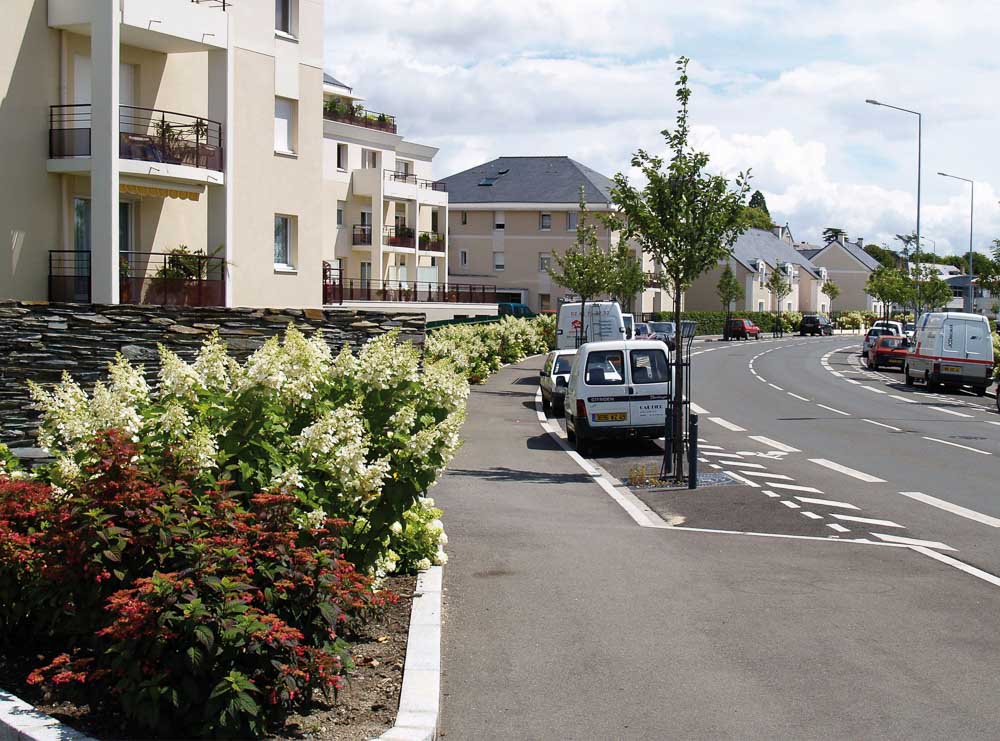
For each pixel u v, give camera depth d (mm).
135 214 22672
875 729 5562
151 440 5590
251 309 14789
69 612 5129
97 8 20234
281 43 26562
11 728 4680
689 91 16047
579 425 18609
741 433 23047
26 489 5707
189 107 23734
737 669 6516
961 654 6891
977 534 11500
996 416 28109
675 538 10859
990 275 50219
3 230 20078
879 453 19438
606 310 37062
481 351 35594
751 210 16078
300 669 5020
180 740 4789
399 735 4930
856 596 8430
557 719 5648
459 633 7195
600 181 91312
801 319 110500
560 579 8797
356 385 7023
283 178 26562
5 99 19984
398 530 8062
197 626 4652
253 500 5359
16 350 11875
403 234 61969
